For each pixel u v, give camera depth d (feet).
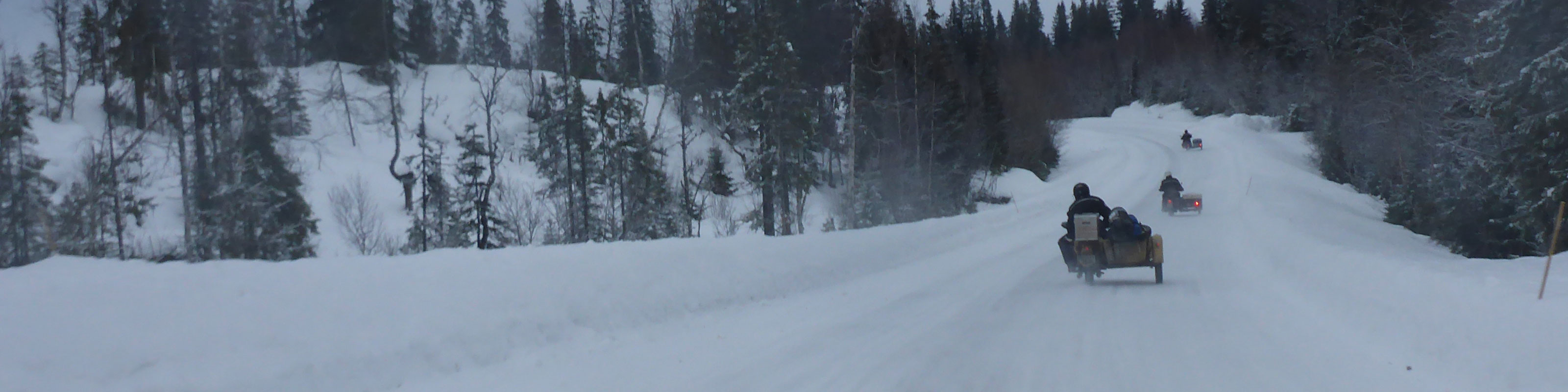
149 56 105.29
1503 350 19.04
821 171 179.11
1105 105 443.32
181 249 92.43
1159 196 154.81
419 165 139.13
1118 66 474.90
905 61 158.92
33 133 125.59
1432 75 126.11
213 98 107.34
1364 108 171.94
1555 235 22.72
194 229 94.84
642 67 165.78
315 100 185.88
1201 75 378.12
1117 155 265.13
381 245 102.17
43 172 112.47
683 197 128.16
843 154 179.22
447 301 23.82
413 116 193.57
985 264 52.49
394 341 21.13
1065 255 41.78
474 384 20.75
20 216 77.15
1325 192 157.89
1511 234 84.79
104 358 16.74
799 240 44.96
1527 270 30.50
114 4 107.96
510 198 119.34
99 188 85.81
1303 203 124.77
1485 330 20.93
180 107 101.71
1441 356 20.16
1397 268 33.22
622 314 28.19
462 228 112.16
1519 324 20.44
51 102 154.20
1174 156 248.73
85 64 144.36
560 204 114.01
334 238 111.34
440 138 186.29
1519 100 66.18
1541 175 66.08
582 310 27.02
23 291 18.39
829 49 154.51
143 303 18.86
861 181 137.69
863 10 128.57
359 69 209.87
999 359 22.30
